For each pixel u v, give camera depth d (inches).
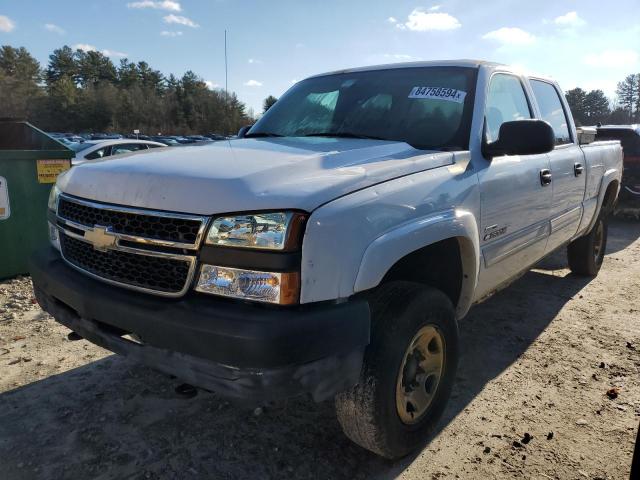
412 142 122.0
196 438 111.9
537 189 144.6
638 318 183.6
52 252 110.3
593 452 108.6
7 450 107.0
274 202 77.7
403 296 96.5
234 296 77.2
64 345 155.8
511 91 149.0
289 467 103.3
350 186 85.7
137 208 86.4
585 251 221.0
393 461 105.6
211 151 104.3
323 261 77.9
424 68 142.0
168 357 81.2
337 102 143.3
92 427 115.0
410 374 101.1
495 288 139.9
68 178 105.6
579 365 147.3
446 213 103.0
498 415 122.1
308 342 75.8
